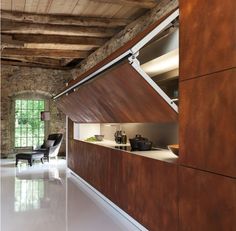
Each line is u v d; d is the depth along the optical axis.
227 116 2.12
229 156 2.10
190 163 2.54
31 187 5.94
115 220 3.93
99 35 7.16
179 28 2.67
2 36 7.18
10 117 11.09
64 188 5.86
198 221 2.43
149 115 3.65
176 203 2.76
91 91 4.46
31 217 4.07
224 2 2.14
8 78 10.97
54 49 8.98
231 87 2.08
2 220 3.95
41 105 11.66
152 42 3.54
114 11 5.93
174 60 3.60
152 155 3.53
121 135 5.66
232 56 2.07
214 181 2.25
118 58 3.05
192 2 2.48
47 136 11.66
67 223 3.82
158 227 3.08
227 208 2.11
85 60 9.88
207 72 2.32
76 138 7.34
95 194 5.37
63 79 11.73
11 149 11.12
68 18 6.23
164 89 4.52
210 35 2.28
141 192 3.48
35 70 11.34
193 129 2.50
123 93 3.62
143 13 5.93
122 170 4.06
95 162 5.36
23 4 5.56
